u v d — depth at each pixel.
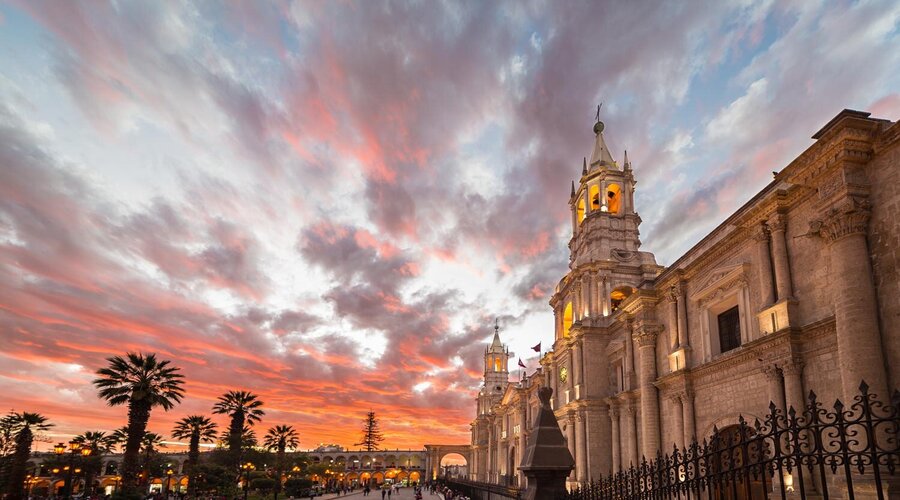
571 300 51.38
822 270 22.19
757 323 26.22
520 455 79.19
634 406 38.91
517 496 48.09
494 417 107.56
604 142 55.12
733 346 29.62
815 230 19.86
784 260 24.22
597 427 43.06
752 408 25.80
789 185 24.03
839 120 18.38
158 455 86.62
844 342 17.83
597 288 47.25
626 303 39.44
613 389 43.72
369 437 194.12
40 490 81.50
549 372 57.47
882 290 17.56
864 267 17.91
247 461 75.38
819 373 21.84
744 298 27.36
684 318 33.31
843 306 18.05
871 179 18.45
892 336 17.05
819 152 19.41
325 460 168.38
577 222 54.88
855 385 17.20
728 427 27.56
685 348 32.28
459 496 79.69
